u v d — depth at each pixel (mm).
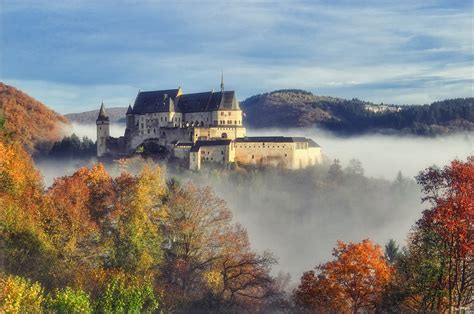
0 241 51344
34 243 53031
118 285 46875
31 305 40219
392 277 50781
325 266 54062
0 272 45844
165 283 56500
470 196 44438
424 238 47844
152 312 48562
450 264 45438
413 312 48375
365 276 50875
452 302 46438
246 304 57000
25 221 55031
